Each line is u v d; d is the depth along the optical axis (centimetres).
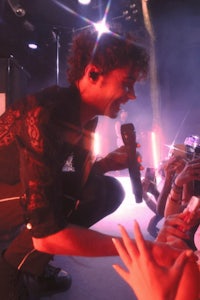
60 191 113
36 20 614
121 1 581
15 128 120
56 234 110
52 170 111
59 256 231
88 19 606
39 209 108
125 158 171
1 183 137
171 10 750
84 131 153
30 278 157
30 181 110
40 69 748
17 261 139
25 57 705
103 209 176
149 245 102
